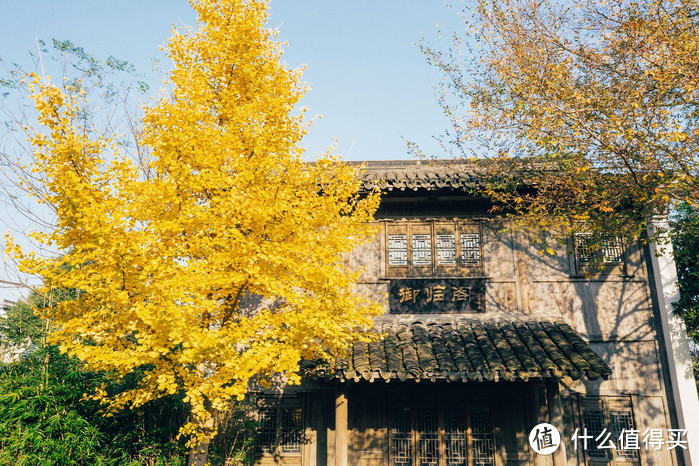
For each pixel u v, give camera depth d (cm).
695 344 1225
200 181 692
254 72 814
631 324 1063
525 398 1007
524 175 1066
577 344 951
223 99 800
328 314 768
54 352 897
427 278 1106
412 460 998
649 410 1010
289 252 743
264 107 779
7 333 1017
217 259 698
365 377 868
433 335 1000
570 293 1091
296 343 780
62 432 801
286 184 809
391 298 1103
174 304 632
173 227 678
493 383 1011
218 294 770
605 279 1093
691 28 812
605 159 909
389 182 1088
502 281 1106
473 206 1159
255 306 1104
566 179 989
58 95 642
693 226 970
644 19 856
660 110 831
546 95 920
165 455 902
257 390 1048
